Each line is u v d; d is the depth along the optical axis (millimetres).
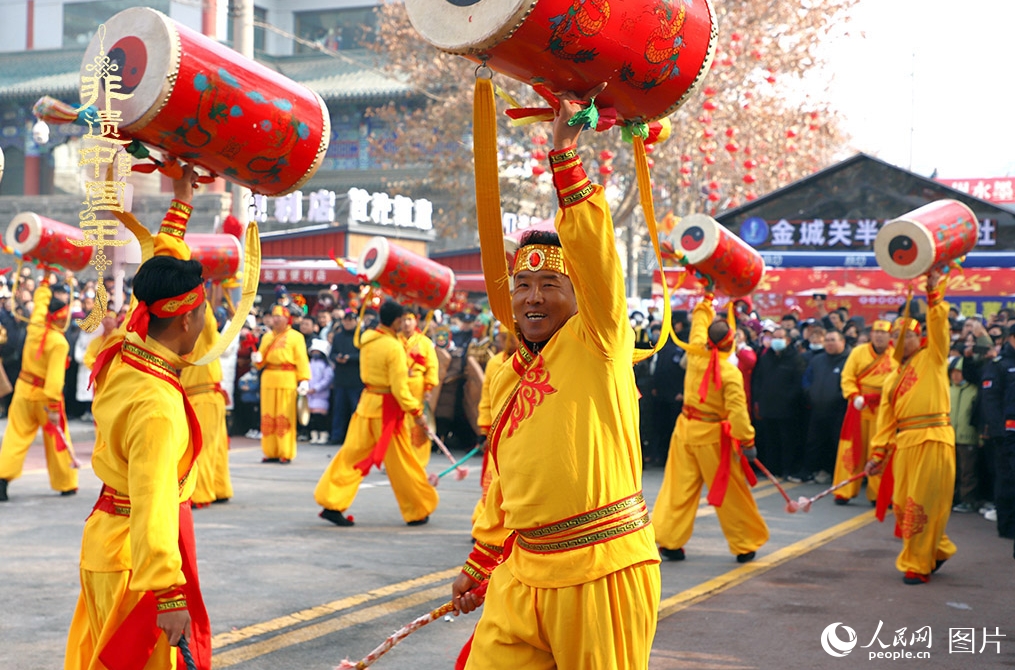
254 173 3805
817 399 12383
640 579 3092
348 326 15141
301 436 16047
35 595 6434
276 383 13008
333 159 41156
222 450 9969
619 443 3111
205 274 8867
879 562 8031
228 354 15391
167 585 3281
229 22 27953
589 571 3023
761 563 7922
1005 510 9305
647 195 3305
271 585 6875
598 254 2939
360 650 5574
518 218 25578
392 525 9070
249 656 5402
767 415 12664
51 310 9672
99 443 3604
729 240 7816
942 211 7387
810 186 18016
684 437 7906
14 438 9672
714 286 8125
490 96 2963
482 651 3186
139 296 3543
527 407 3146
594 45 2758
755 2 21594
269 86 3717
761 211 18344
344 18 43562
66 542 7941
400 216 27656
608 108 3055
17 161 40719
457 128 27578
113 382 3508
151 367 3529
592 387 3088
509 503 3145
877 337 10977
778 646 5809
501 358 7727
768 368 12750
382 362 8797
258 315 17688
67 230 9602
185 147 3623
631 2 2783
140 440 3381
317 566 7441
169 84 3438
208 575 7102
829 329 14523
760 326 14984
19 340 16766
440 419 14484
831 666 5480
